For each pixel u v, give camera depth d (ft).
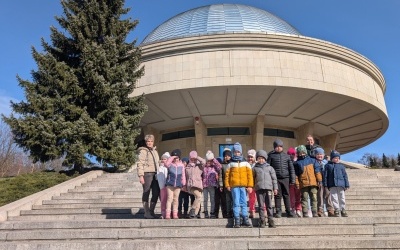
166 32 85.25
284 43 65.77
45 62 55.26
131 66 62.39
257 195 25.91
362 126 89.04
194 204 28.25
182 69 66.44
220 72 64.64
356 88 69.51
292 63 65.57
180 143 88.43
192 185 28.17
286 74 64.59
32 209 33.71
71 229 25.57
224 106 75.10
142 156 29.14
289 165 27.94
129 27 64.13
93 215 31.12
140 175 28.35
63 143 53.11
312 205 27.96
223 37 65.67
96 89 55.06
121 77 58.49
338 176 28.81
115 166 56.08
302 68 65.67
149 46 69.15
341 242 20.08
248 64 64.75
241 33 65.62
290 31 86.53
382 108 76.74
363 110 76.48
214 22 81.25
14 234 23.24
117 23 62.39
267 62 64.95
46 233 23.25
